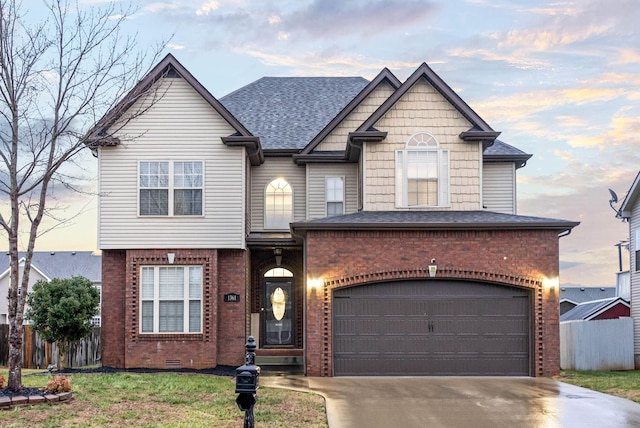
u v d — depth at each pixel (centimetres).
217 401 1193
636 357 2242
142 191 1897
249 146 1919
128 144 1898
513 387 1476
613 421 1110
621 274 2819
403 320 1700
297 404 1209
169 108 1916
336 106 2378
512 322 1702
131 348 1848
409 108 1895
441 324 1700
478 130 1866
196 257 1883
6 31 1221
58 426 946
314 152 2112
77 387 1278
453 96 1877
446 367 1689
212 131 1914
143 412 1071
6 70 1194
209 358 1853
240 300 1909
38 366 2047
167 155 1903
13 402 1068
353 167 2123
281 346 2169
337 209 2112
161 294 1883
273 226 2134
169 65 1905
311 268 1694
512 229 1702
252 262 2173
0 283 4244
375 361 1688
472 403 1262
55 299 1828
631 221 2428
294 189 2148
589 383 1548
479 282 1709
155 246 1881
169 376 1562
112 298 1898
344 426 1054
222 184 1905
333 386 1474
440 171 1878
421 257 1698
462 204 1872
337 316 1700
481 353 1694
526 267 1695
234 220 1898
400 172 1881
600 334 2078
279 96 2444
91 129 1360
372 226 1677
